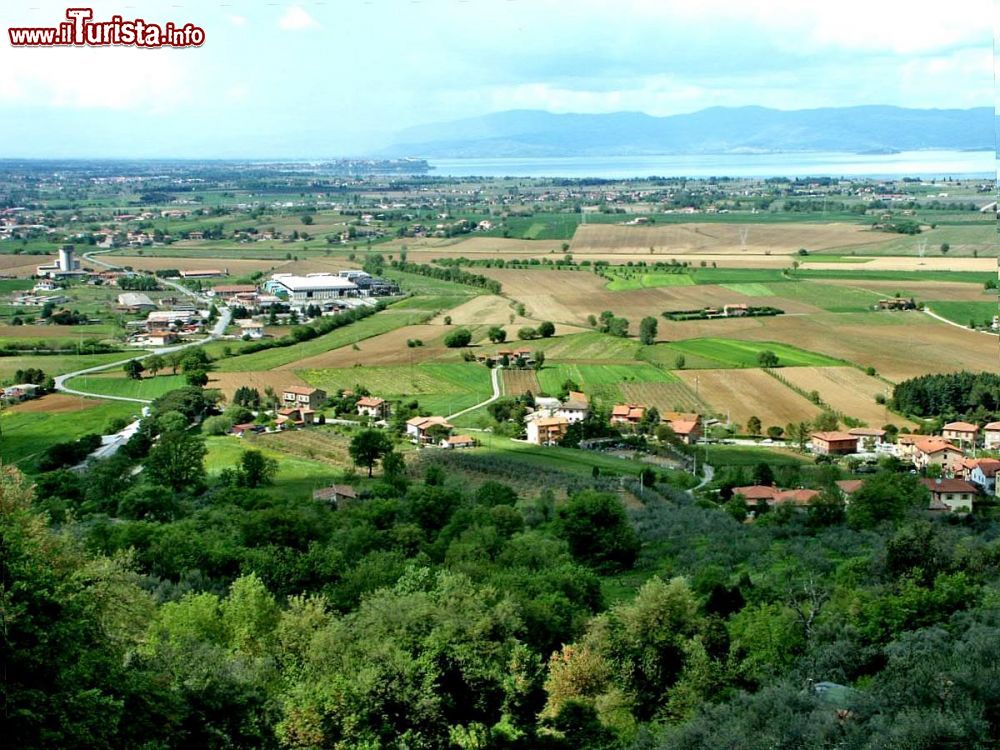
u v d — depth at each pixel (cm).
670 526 12162
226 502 13838
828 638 7375
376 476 16538
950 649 6494
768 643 7375
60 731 4747
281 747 5962
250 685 6062
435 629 7156
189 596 8025
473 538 10900
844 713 5919
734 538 11388
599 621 7719
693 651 7225
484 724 6756
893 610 7531
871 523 11956
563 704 7019
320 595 9381
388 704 6419
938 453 16362
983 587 8094
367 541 11138
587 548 10906
